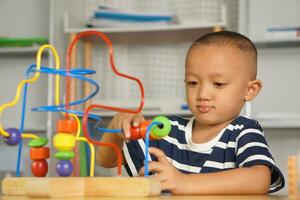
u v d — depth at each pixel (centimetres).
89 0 320
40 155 88
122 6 318
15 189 82
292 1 297
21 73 332
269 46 287
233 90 113
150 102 307
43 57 317
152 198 72
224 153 113
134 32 279
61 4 295
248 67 117
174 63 309
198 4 308
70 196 75
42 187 74
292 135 291
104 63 313
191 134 121
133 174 121
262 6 300
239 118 116
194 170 115
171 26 270
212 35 117
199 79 113
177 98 306
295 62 294
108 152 120
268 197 75
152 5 314
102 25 278
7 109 331
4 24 334
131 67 313
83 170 256
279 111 294
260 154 100
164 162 85
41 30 331
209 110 113
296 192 65
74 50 285
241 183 88
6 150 313
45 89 326
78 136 90
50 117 283
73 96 284
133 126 85
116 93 310
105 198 72
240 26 275
